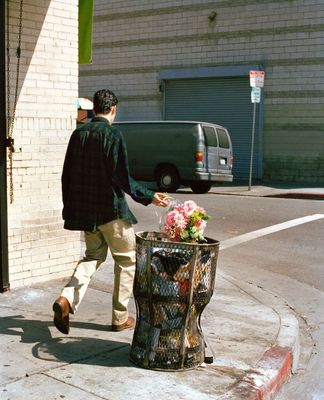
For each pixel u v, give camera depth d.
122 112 23.17
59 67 6.70
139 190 4.69
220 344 5.02
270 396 4.28
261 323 5.70
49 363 4.36
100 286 6.69
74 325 5.27
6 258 6.25
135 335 4.43
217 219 12.15
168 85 22.08
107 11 23.09
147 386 4.02
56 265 6.87
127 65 22.88
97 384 4.02
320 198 15.95
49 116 6.62
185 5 21.19
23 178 6.42
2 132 6.03
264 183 19.33
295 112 19.34
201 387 4.06
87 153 4.74
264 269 8.45
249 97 20.27
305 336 5.84
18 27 6.28
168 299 4.20
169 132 16.88
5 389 3.90
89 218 4.71
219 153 17.12
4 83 5.98
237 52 20.25
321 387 4.65
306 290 7.45
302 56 19.05
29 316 5.47
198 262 4.18
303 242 10.06
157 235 4.61
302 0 18.83
